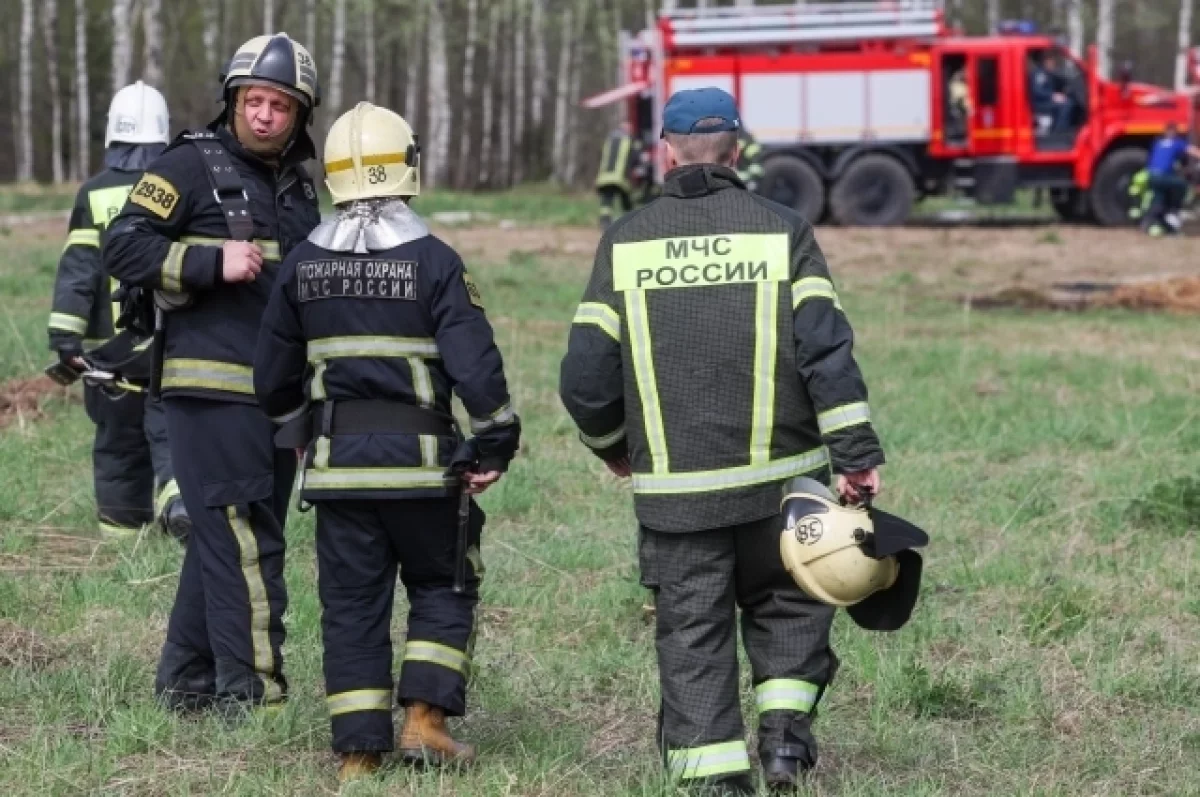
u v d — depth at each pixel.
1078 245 41.91
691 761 7.72
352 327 8.10
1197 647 10.84
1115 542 13.53
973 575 12.36
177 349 8.93
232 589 8.93
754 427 7.69
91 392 13.12
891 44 46.47
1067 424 18.41
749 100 46.91
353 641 8.20
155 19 54.12
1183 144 43.88
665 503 7.74
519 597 11.80
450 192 66.25
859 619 7.97
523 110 88.38
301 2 85.75
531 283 33.31
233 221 8.84
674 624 7.83
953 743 8.99
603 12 83.44
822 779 8.52
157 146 12.80
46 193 60.56
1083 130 46.53
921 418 19.00
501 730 9.13
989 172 46.69
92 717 9.13
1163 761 8.84
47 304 27.59
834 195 46.91
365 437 8.09
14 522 13.70
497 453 8.11
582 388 7.84
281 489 9.20
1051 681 10.17
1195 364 23.89
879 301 31.89
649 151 47.78
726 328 7.67
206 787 8.25
